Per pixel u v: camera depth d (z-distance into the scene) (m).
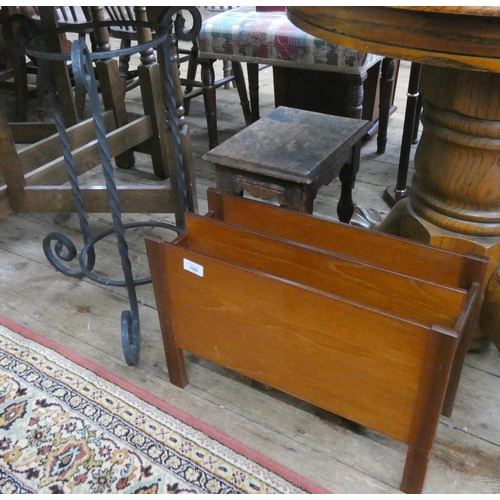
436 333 0.70
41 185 1.46
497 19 0.57
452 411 1.05
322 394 0.90
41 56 0.94
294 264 0.97
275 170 1.15
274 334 0.88
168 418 1.04
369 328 0.76
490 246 1.02
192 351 1.04
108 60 1.75
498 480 0.92
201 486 0.91
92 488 0.92
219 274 0.87
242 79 2.27
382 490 0.90
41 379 1.13
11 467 0.95
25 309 1.35
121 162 2.10
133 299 1.16
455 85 0.90
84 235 1.44
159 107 1.76
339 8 0.69
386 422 0.85
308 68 1.73
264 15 1.86
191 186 1.49
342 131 1.32
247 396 1.09
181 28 1.13
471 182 0.99
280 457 0.96
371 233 0.95
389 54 0.66
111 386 1.11
